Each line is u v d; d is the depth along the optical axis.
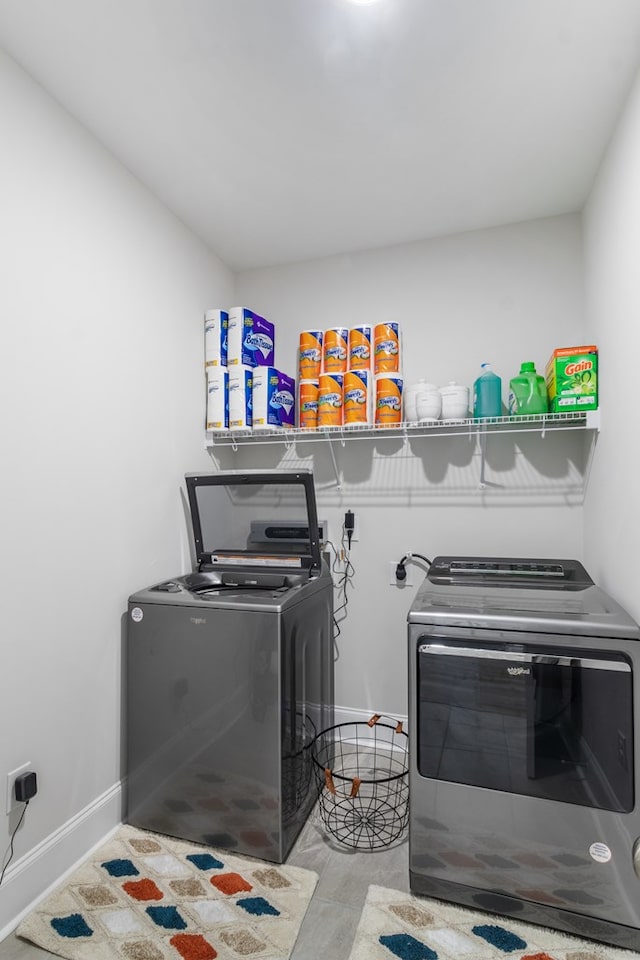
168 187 2.11
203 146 1.86
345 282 2.65
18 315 1.49
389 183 2.08
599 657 1.39
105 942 1.38
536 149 1.87
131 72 1.53
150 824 1.85
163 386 2.20
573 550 2.24
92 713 1.76
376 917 1.47
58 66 1.51
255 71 1.52
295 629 1.84
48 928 1.42
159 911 1.48
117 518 1.91
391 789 2.13
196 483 2.19
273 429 2.42
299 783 1.87
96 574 1.80
